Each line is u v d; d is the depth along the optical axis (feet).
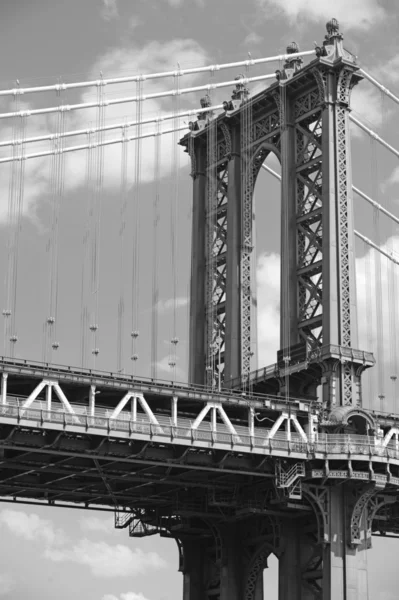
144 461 298.56
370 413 337.11
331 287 342.03
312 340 352.08
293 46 386.11
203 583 368.68
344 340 339.36
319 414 328.08
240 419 323.98
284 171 365.40
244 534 357.41
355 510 326.44
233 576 352.28
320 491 325.62
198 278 395.34
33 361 281.95
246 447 306.76
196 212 401.70
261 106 385.70
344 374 336.29
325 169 352.69
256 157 389.80
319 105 360.89
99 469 306.96
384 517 342.23
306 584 336.29
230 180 390.21
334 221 348.38
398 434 339.36
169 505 355.36
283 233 360.69
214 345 385.50
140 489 341.21
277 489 317.83
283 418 318.24
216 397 307.37
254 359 375.25
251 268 384.06
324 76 359.87
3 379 276.00
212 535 362.53
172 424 296.10
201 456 306.96
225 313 382.83
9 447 280.31
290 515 336.29
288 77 373.40
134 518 367.25
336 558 322.96
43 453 291.58
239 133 393.29
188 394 302.66
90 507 352.08
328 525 323.57
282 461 317.01
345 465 324.60
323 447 320.29
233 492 336.29
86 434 283.59
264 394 335.06
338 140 356.18
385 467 327.67
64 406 281.13
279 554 339.36
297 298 355.97
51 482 325.01
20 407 273.33
